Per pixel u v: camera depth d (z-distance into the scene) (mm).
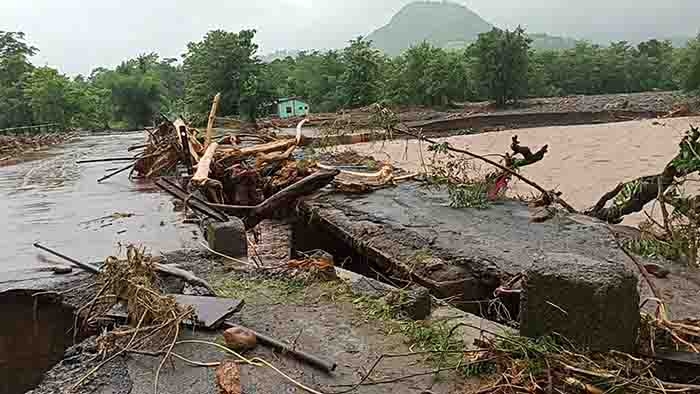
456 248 6660
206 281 5406
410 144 23156
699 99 42719
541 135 28562
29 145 24078
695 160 7203
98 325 4512
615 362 3250
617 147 21766
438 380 3518
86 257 6504
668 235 6645
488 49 50781
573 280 3352
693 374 3314
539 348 3354
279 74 54906
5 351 5289
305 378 3615
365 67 43781
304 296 4996
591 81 67688
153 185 12070
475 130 36406
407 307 4496
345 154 16062
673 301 4957
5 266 6176
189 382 3596
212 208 8828
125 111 57469
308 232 9641
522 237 7062
